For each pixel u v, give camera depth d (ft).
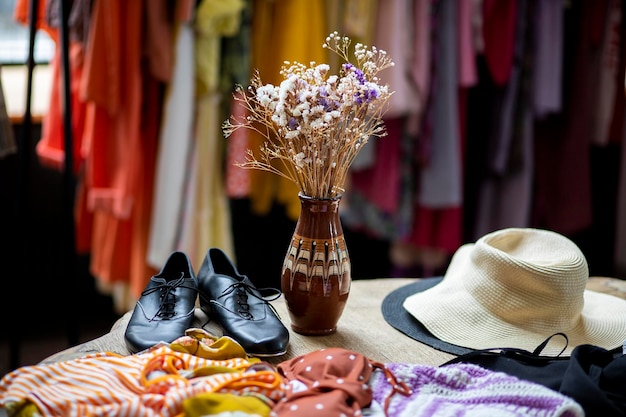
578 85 8.52
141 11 6.56
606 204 10.02
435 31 7.56
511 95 8.02
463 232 8.85
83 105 7.29
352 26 7.09
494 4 7.66
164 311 4.21
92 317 9.18
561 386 3.46
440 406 3.40
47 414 3.15
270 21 7.29
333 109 3.97
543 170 8.86
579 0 8.37
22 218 6.35
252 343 3.92
